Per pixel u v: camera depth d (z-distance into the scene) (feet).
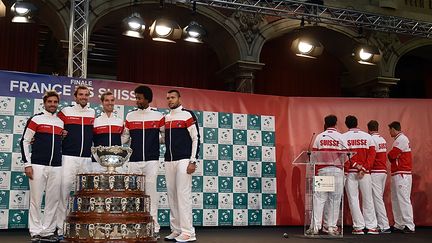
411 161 24.21
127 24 25.00
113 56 39.22
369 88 35.12
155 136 18.95
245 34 31.09
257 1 28.78
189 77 35.73
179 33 25.95
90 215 14.94
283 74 37.47
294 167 24.72
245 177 23.94
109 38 36.94
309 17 29.30
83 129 18.39
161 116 19.21
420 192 25.59
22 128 20.95
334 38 34.04
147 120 18.95
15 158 20.76
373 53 29.37
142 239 15.23
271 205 24.21
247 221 23.73
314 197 20.54
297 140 24.95
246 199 23.84
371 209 22.74
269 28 31.63
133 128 18.90
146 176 18.74
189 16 30.50
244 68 30.86
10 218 20.49
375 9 33.37
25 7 23.76
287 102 25.21
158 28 25.64
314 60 38.47
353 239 19.72
